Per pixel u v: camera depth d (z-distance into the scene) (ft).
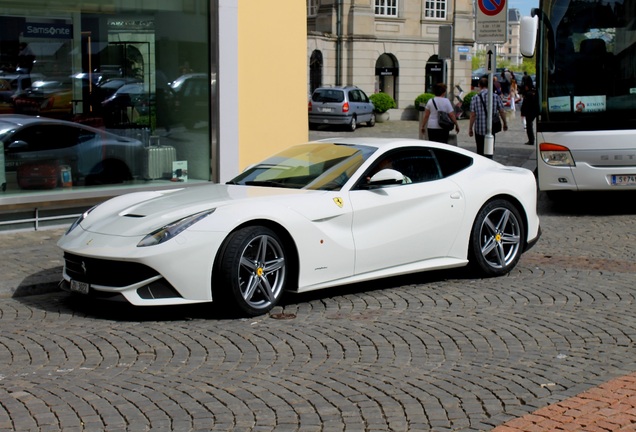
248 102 42.63
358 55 146.61
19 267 28.78
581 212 43.11
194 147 41.73
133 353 19.92
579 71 40.96
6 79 35.78
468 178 27.58
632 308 23.76
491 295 25.46
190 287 22.03
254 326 22.11
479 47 362.74
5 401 16.69
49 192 36.68
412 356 19.40
